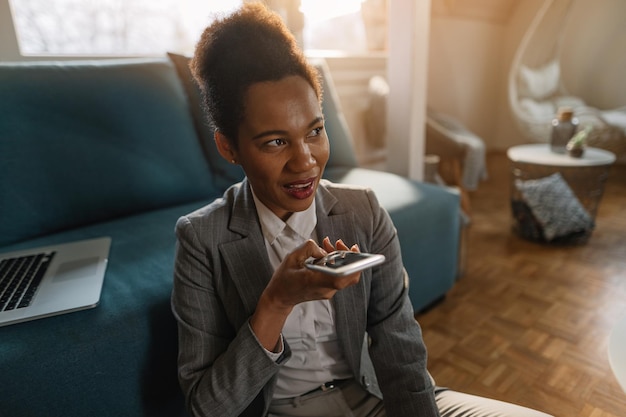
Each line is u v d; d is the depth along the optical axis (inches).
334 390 24.5
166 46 76.3
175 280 22.8
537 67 139.6
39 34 62.9
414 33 64.8
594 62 152.0
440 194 55.0
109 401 28.3
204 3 77.2
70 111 46.9
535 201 79.4
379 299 24.3
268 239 22.6
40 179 44.3
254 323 19.2
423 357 23.6
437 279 56.0
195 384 20.5
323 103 68.5
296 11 72.6
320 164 18.7
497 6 151.2
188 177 54.8
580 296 60.4
